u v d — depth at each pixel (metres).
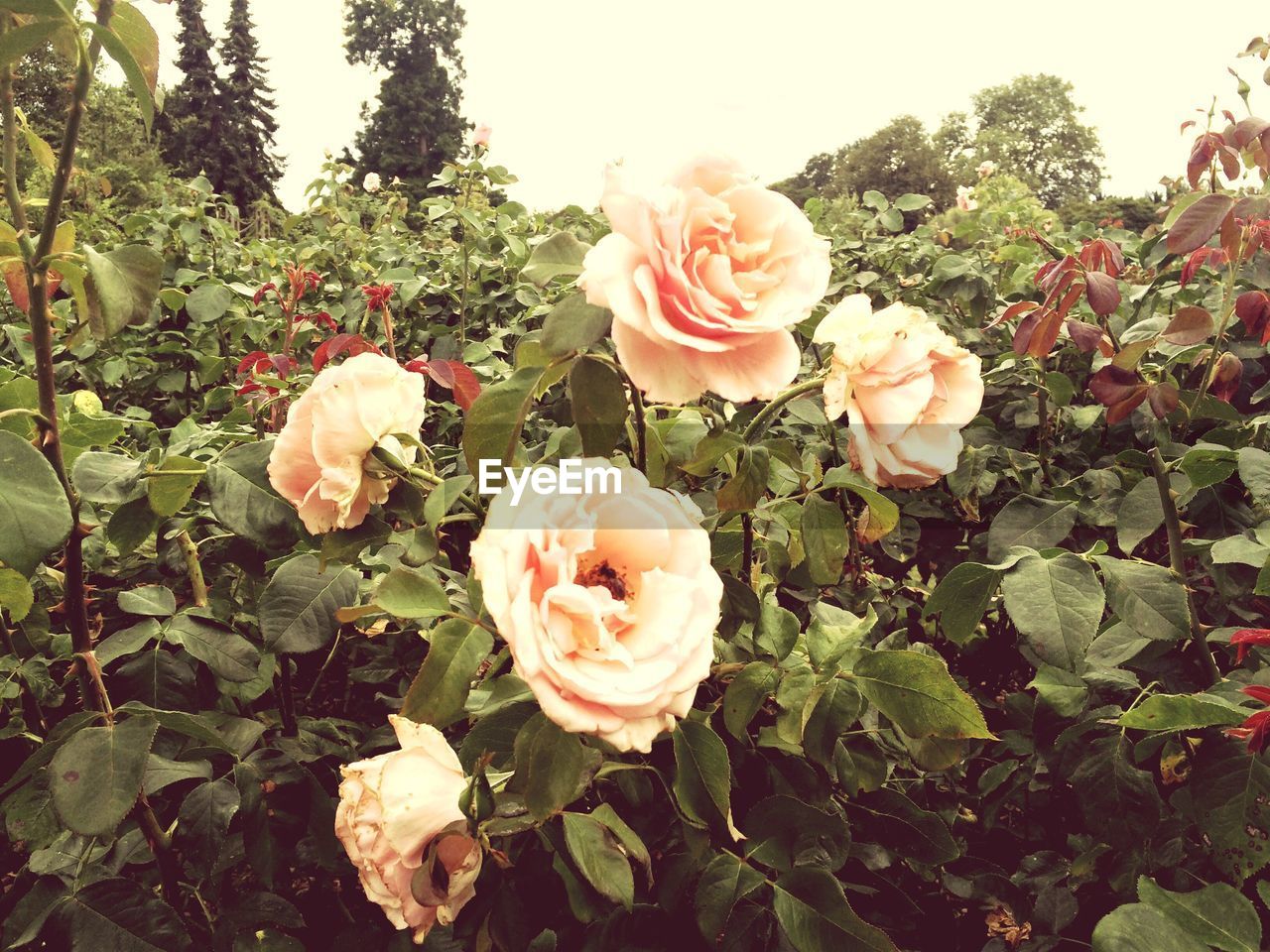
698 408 1.10
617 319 0.80
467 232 3.60
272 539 1.15
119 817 1.02
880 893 1.48
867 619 1.20
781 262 0.86
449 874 0.86
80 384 3.40
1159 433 1.83
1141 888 1.03
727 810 0.96
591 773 0.95
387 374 1.03
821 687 1.10
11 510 0.91
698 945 1.15
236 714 1.59
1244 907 0.98
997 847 1.83
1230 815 1.19
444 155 39.41
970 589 1.26
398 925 0.89
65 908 1.15
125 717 1.16
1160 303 2.54
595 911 1.11
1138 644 1.38
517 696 1.02
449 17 39.56
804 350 2.45
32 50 0.92
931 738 1.25
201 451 1.36
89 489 1.13
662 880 1.16
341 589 1.27
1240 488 1.77
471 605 0.96
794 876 1.09
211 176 40.25
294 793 1.35
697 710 1.13
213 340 3.39
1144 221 25.25
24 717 1.56
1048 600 1.17
